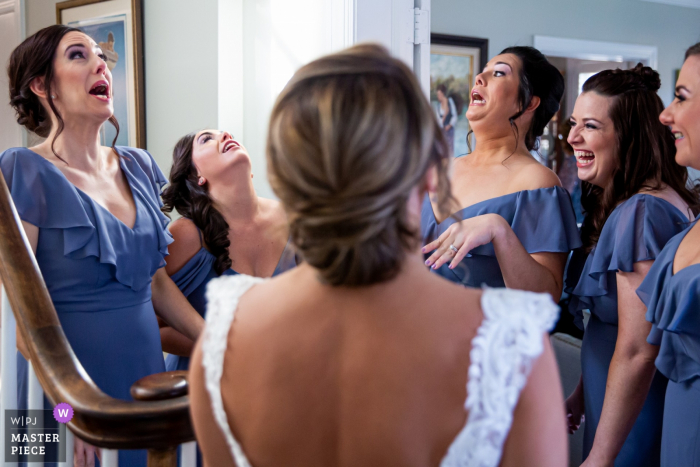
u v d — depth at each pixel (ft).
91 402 2.69
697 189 5.00
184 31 9.89
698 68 3.68
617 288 4.58
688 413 3.72
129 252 5.06
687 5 18.72
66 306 4.76
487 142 5.77
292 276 1.91
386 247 1.65
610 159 4.99
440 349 1.67
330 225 1.58
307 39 8.48
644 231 4.34
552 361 1.73
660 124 4.81
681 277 3.67
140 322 5.18
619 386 4.40
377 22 7.47
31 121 5.26
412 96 1.64
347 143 1.55
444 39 15.31
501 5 16.12
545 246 5.12
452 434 1.64
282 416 1.74
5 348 3.49
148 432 2.60
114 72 10.68
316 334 1.75
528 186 5.37
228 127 9.84
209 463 1.96
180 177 6.24
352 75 1.63
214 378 1.85
